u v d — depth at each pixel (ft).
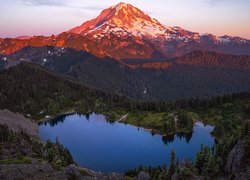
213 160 304.30
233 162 280.51
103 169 552.82
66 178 298.15
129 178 344.90
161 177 339.98
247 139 285.43
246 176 255.91
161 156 628.69
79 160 603.26
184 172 308.81
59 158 458.50
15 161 372.58
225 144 339.36
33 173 301.84
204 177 296.10
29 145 519.19
